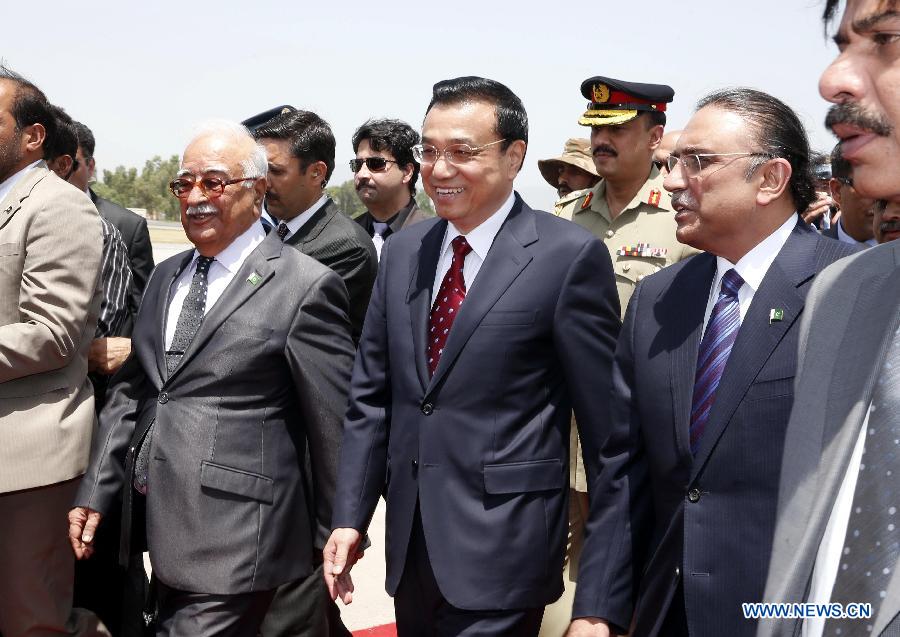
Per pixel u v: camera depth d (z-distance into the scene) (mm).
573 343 2805
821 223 5156
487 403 2803
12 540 3590
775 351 2186
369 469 3049
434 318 2953
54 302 3479
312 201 4539
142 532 3307
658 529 2395
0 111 3613
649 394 2391
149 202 108375
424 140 2924
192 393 3182
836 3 1438
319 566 3770
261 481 3170
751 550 2160
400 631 3004
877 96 1381
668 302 2443
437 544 2779
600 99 4004
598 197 4312
